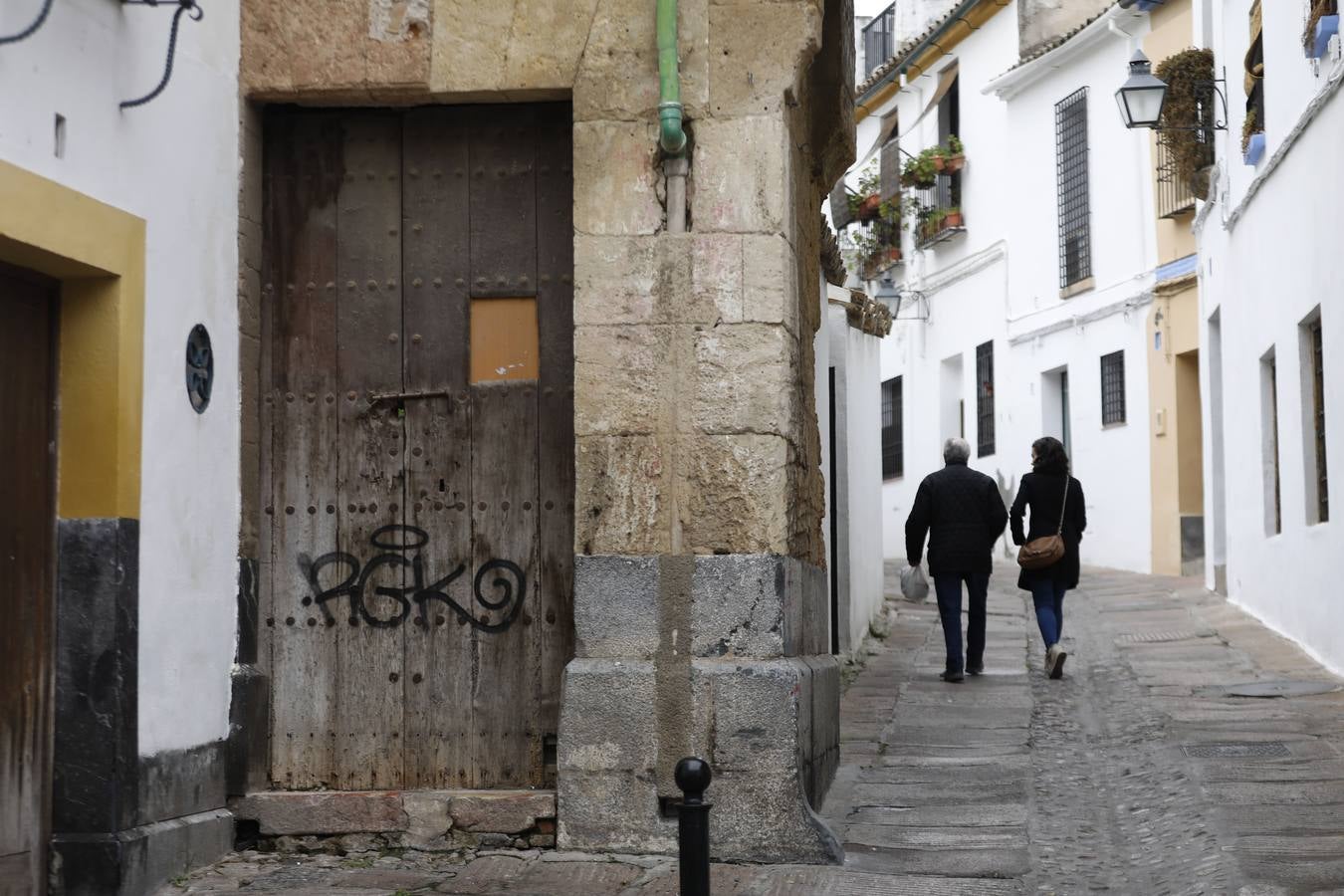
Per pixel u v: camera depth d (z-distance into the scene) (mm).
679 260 6848
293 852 6898
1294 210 12742
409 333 7297
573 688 6707
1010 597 17250
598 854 6652
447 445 7258
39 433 5953
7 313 5805
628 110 6930
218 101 6922
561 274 7246
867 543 13875
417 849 6879
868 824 7312
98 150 5938
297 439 7301
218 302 6895
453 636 7199
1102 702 10672
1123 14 20344
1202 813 7316
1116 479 21234
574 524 7023
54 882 5910
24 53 5480
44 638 5941
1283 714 9844
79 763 5957
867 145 30781
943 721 10031
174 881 6320
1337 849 6594
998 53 24672
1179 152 17266
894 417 29250
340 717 7203
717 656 6699
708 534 6746
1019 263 23906
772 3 6906
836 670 8555
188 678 6562
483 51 7059
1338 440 11250
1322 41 11586
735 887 6234
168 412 6422
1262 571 14414
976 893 6164
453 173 7336
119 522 6020
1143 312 20297
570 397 7199
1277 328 13523
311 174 7371
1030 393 23609
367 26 7109
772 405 6777
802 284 7715
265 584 7270
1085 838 7109
